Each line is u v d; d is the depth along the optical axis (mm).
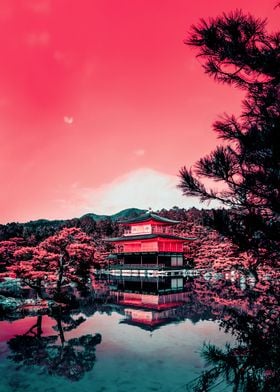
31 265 28312
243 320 8594
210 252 69062
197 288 43219
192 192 6523
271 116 5730
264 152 5754
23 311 25172
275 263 6625
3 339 17344
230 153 6180
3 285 42812
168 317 23672
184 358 14148
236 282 48656
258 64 5770
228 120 6195
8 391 10992
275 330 7578
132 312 25891
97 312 25844
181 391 10602
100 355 14758
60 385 11430
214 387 9641
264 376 7488
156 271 57469
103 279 61062
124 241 65188
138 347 15984
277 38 5688
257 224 5648
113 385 11383
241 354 9453
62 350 15492
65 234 29031
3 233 86062
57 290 29328
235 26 5609
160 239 60094
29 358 14336
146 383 11461
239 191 6145
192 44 6145
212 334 18250
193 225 85938
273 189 5699
